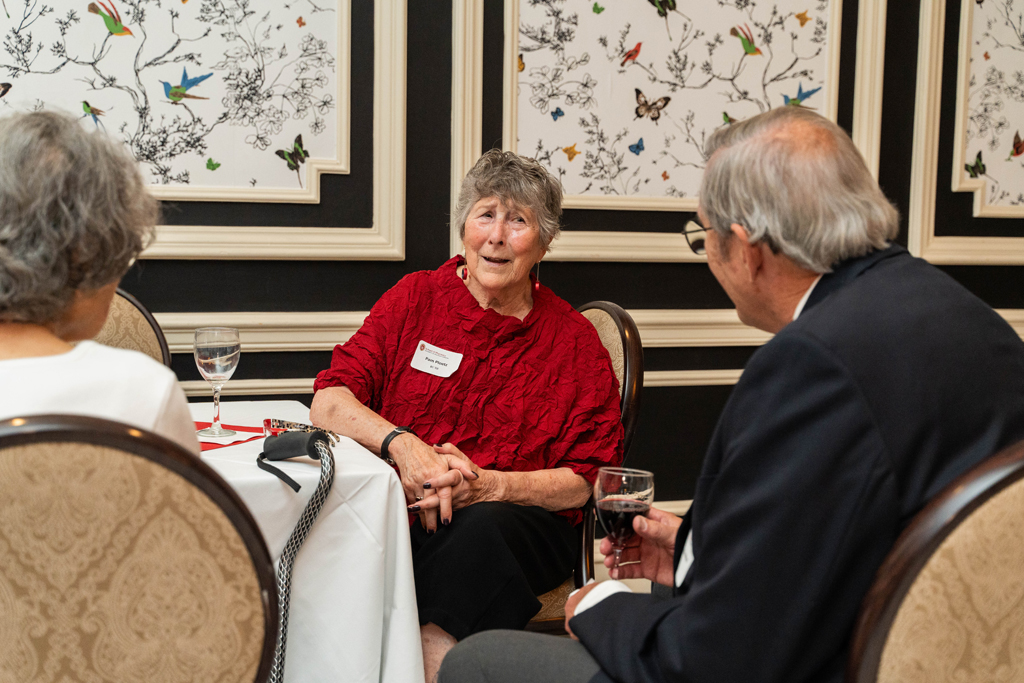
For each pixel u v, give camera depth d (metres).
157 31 2.40
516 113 2.73
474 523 1.56
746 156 0.96
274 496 1.22
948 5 3.07
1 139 0.80
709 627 0.81
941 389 0.81
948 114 3.13
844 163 0.94
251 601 0.79
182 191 2.46
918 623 0.70
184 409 0.86
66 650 0.72
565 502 1.75
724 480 0.84
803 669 0.80
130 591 0.73
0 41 2.28
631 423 1.90
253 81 2.49
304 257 2.57
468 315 1.85
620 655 0.93
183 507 0.73
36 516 0.69
